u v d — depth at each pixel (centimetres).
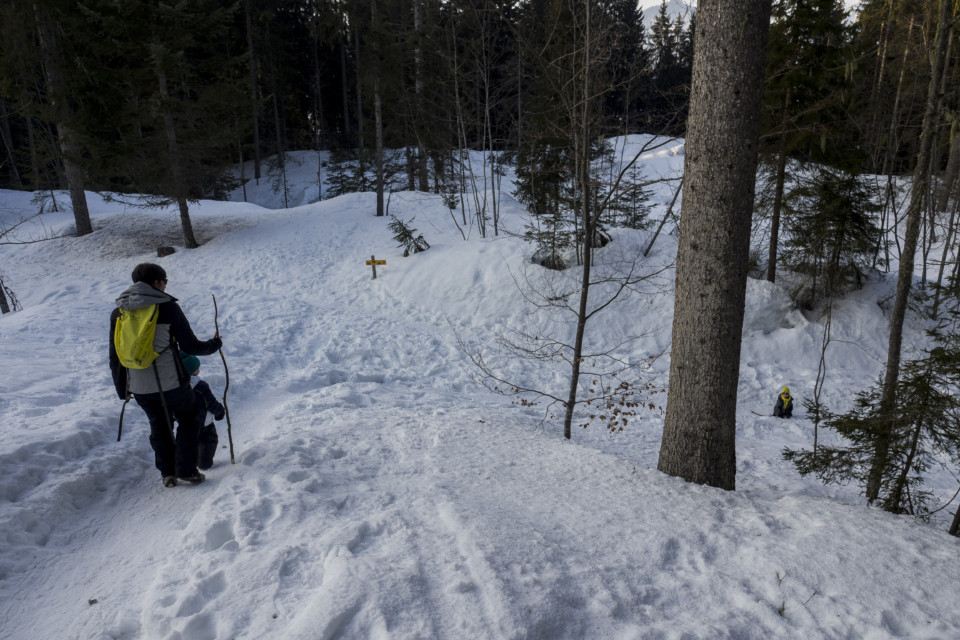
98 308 1157
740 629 242
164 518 369
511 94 2336
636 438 888
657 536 320
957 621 246
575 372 754
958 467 840
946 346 491
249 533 315
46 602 279
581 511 360
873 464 517
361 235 2055
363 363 1136
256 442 546
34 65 1884
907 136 1602
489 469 462
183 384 395
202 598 255
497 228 1992
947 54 714
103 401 607
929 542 316
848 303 1397
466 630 226
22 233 2180
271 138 4622
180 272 1761
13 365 717
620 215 1820
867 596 262
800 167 1368
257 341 1152
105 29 1717
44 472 404
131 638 252
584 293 740
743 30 415
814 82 1240
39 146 2080
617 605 253
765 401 1170
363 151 2984
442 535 308
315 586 261
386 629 222
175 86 1894
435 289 1547
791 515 356
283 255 1891
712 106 433
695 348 463
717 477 470
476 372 1138
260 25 3778
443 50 1961
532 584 256
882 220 1350
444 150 2345
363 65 2145
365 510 358
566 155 1423
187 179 1933
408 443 545
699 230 451
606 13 880
